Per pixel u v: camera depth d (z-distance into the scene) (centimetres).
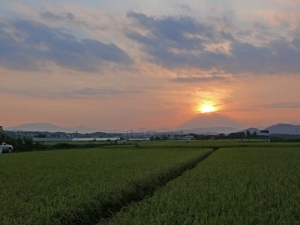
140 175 1373
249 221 664
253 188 1048
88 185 1152
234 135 13650
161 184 1450
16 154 3566
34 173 1591
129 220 689
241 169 1639
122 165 1934
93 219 895
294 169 1669
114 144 6862
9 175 1527
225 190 987
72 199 900
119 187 1094
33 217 735
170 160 2272
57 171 1672
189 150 4025
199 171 1562
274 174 1417
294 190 1002
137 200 1146
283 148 4391
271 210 741
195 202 810
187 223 655
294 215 722
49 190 1088
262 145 5328
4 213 764
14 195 995
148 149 4600
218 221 653
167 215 697
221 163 2045
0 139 5312
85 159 2561
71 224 803
